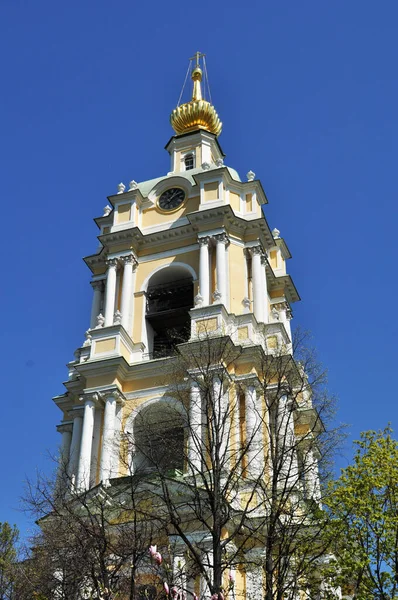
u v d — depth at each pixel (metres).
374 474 37.38
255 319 50.75
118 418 48.28
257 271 54.41
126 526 37.75
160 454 42.34
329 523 35.41
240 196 58.19
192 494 38.69
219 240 54.03
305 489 38.47
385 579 34.75
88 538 35.69
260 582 38.34
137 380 49.66
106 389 48.75
